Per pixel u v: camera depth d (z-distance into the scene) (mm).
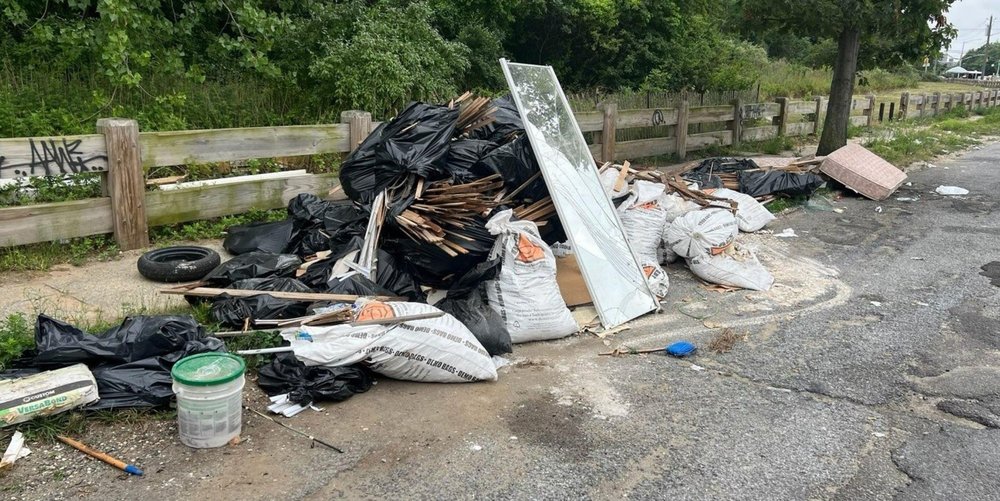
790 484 3418
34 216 5926
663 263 6973
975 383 4535
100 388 3775
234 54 11250
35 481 3254
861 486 3414
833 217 9094
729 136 14133
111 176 6254
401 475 3408
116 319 4793
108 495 3184
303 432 3762
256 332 4488
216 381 3455
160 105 9016
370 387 4289
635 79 18109
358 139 7863
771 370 4711
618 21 17484
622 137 12383
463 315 4773
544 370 4648
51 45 9547
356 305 4539
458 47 12344
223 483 3297
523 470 3480
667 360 4863
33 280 5578
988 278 6691
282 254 5777
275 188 7496
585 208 5859
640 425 3951
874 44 13078
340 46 9977
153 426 3719
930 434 3910
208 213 7047
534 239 5215
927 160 13789
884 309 5875
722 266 6418
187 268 5629
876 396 4355
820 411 4156
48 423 3594
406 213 5250
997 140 17609
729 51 19609
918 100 22422
